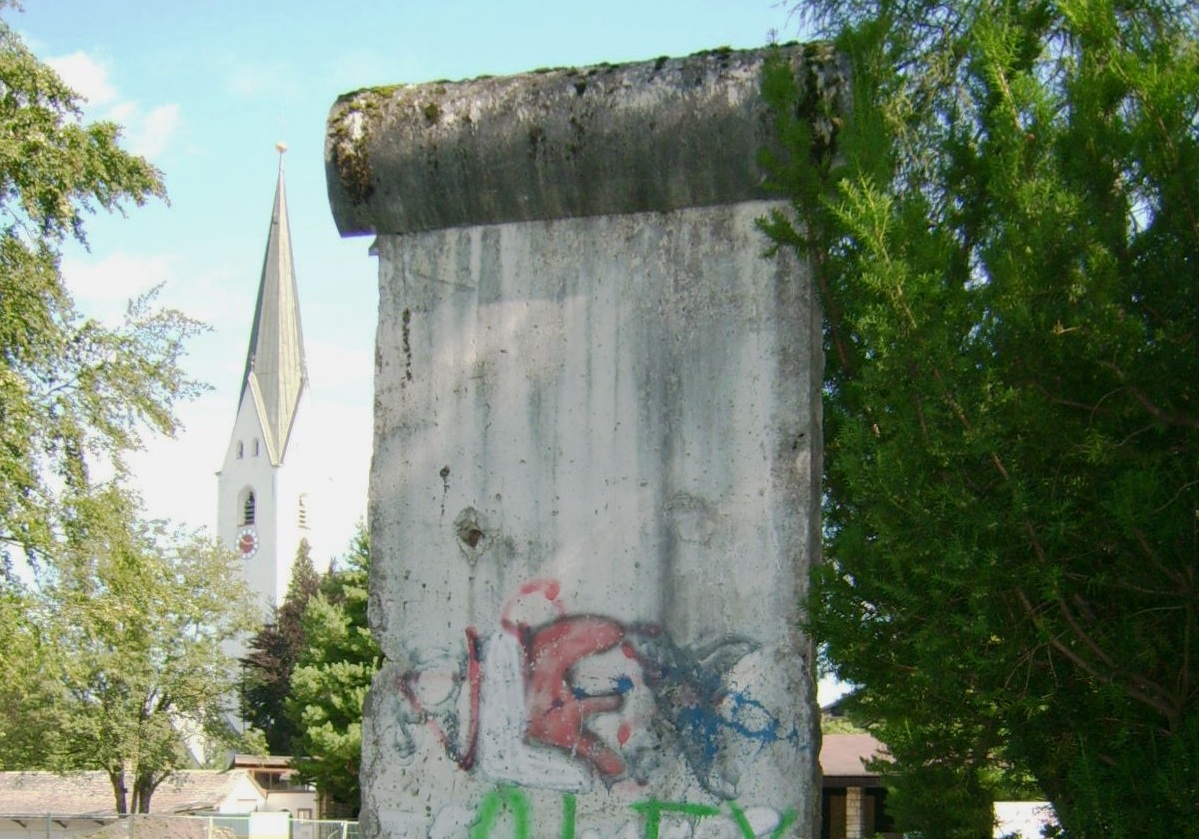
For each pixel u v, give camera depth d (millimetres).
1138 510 3252
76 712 36312
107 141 16406
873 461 3682
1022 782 3955
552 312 4195
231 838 27719
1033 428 3449
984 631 3373
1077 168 3498
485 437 4215
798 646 3863
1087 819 3434
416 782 4133
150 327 17594
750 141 3957
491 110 4199
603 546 4059
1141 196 3574
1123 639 3461
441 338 4297
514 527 4152
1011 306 3404
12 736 36875
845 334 4328
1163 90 3377
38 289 16250
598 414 4113
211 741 41375
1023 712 3697
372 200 4336
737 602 3920
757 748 3840
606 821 3930
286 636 50719
